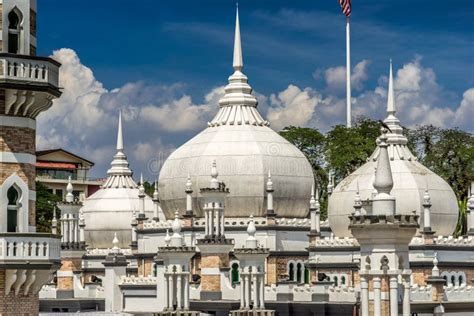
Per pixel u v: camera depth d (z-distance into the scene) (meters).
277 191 136.88
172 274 104.69
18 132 71.44
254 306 106.56
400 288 83.25
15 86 69.75
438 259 128.75
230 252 132.00
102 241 165.00
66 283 140.38
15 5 71.69
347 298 116.88
